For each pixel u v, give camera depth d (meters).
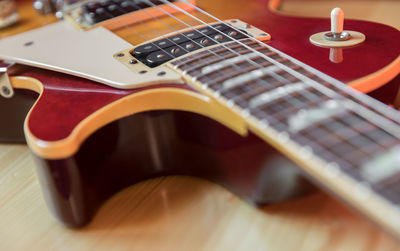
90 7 0.45
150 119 0.35
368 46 0.36
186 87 0.34
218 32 0.39
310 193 0.34
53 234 0.34
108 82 0.35
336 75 0.34
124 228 0.34
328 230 0.32
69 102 0.34
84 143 0.33
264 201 0.34
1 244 0.33
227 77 0.33
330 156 0.28
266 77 0.33
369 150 0.28
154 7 0.44
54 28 0.42
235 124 0.32
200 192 0.35
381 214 0.25
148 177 0.37
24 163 0.39
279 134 0.29
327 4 0.54
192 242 0.32
